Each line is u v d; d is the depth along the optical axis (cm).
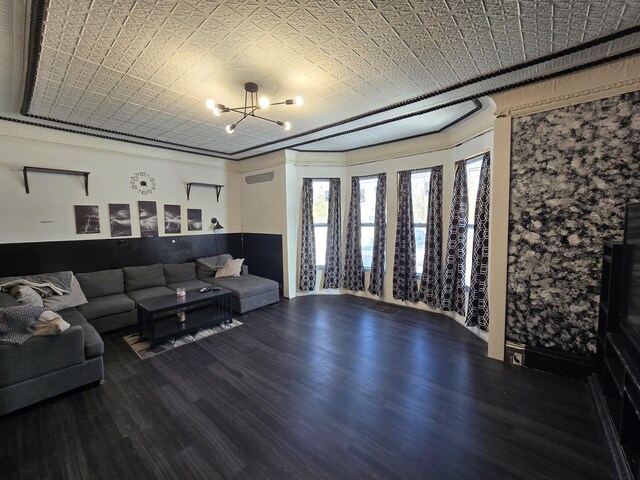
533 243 258
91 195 393
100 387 243
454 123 356
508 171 266
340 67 216
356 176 500
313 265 522
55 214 364
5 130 323
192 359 292
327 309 448
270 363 283
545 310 257
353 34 176
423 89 255
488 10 156
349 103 286
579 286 240
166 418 204
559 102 238
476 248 331
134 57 198
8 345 203
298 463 167
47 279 336
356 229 505
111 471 162
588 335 239
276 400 225
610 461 164
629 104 212
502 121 265
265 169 527
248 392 235
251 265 573
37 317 221
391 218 464
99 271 396
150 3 147
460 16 161
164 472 161
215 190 543
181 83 238
